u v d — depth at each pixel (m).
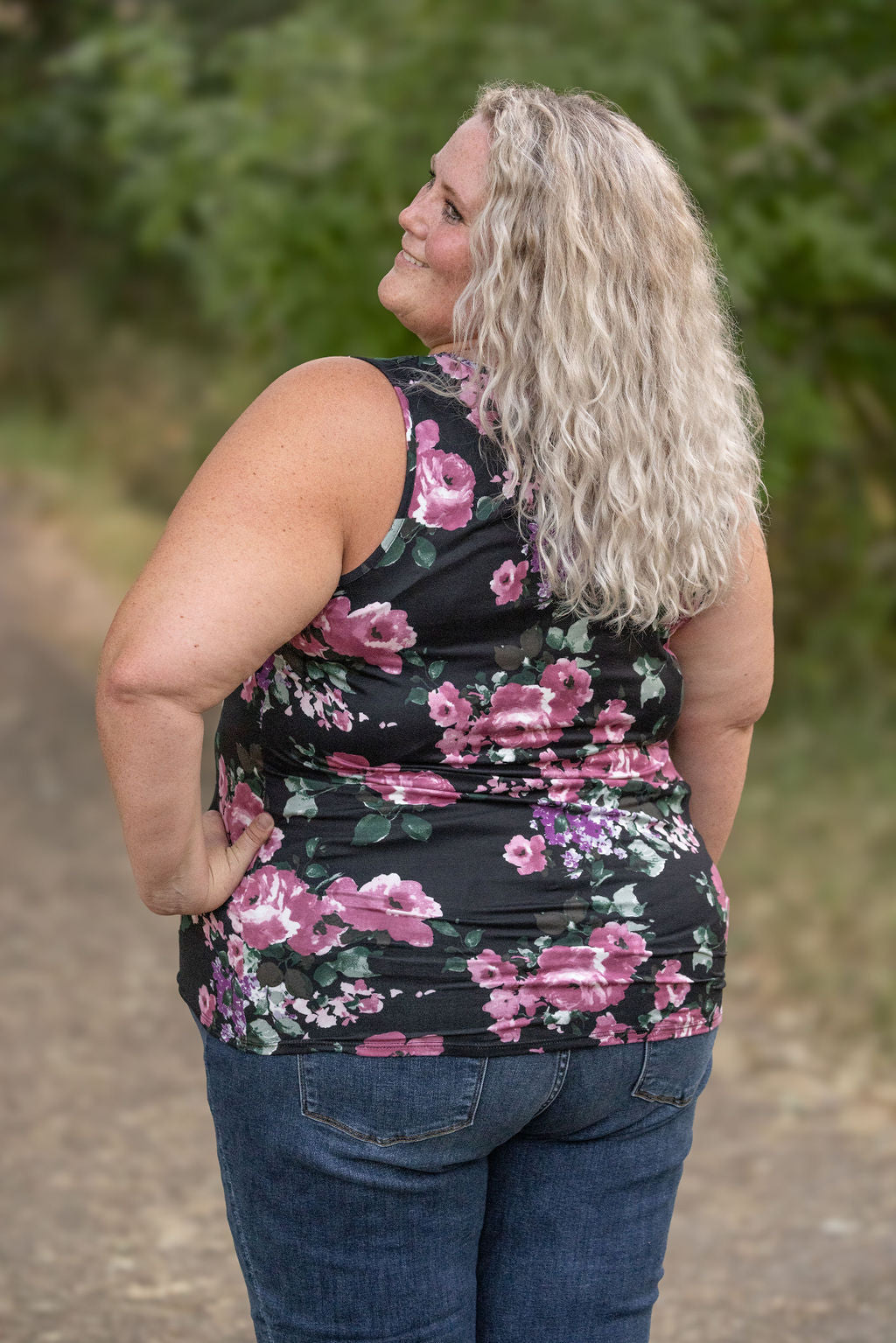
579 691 1.63
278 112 6.53
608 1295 1.73
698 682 1.89
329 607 1.56
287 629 1.52
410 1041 1.55
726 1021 4.79
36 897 5.80
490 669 1.60
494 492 1.57
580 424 1.57
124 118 7.12
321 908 1.57
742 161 6.41
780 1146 4.01
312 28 6.55
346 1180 1.58
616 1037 1.61
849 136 6.87
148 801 1.54
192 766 1.54
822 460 7.65
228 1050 1.62
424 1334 1.63
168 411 16.45
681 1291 3.29
